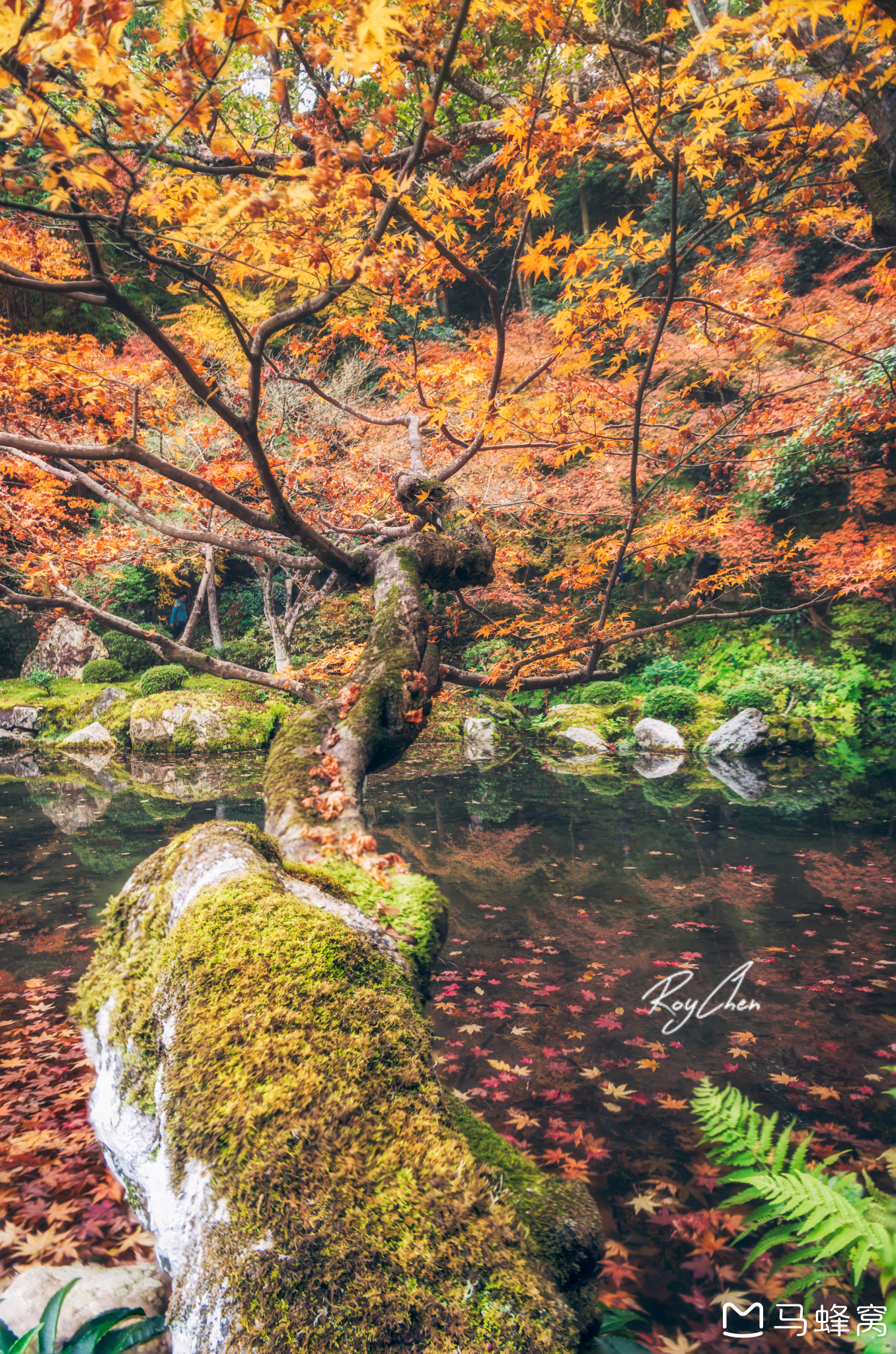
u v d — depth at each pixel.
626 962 4.39
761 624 14.70
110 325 11.23
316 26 1.74
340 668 4.20
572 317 3.32
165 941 1.61
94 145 1.50
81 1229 2.33
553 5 2.30
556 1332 1.04
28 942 4.99
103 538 4.17
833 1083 3.11
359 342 10.42
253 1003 1.35
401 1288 1.03
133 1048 1.52
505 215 3.14
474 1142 1.52
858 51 3.10
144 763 12.02
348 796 2.42
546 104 2.82
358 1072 1.27
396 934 1.92
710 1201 2.45
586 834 7.15
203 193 1.73
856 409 4.74
